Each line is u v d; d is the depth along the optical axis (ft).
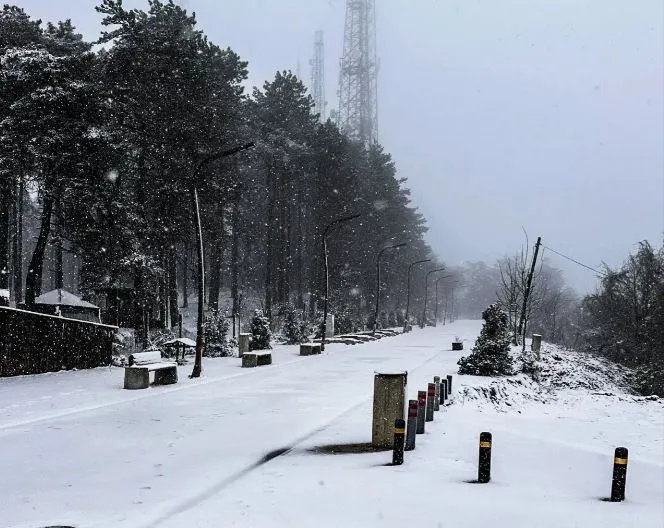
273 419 40.34
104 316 127.75
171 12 135.13
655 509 23.79
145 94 121.80
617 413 68.69
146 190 123.03
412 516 20.40
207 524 19.44
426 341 147.54
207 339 98.68
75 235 119.34
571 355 131.64
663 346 133.39
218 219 143.95
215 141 132.87
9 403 45.83
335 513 20.57
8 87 109.40
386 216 263.49
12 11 130.31
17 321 65.05
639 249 157.38
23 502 22.02
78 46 133.69
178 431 36.04
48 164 108.99
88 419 39.81
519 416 60.64
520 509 21.90
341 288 219.20
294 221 245.04
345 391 54.85
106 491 23.44
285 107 196.24
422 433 37.35
